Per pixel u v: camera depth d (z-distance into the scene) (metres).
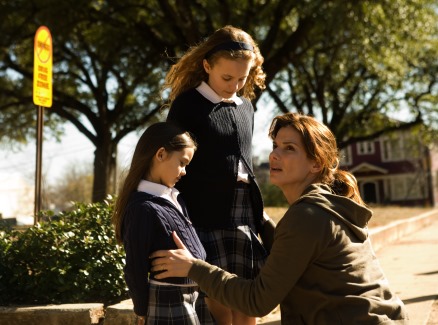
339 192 2.38
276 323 4.39
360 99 26.45
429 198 40.69
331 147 2.41
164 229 2.43
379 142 43.09
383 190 43.00
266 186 25.44
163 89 3.19
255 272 2.89
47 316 3.67
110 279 4.16
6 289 4.00
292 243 2.12
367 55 15.82
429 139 29.11
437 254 8.79
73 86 21.75
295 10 16.12
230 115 2.96
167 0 14.46
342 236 2.15
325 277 2.13
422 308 4.68
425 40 18.36
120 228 2.55
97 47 19.30
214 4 16.20
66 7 15.73
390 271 7.20
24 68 21.06
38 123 5.68
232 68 2.87
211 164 2.85
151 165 2.55
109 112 21.27
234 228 2.87
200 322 2.79
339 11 13.61
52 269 3.98
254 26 16.62
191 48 3.12
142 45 18.69
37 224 4.36
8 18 16.80
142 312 2.44
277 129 2.50
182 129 2.65
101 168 19.83
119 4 17.19
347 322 2.09
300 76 23.80
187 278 2.49
